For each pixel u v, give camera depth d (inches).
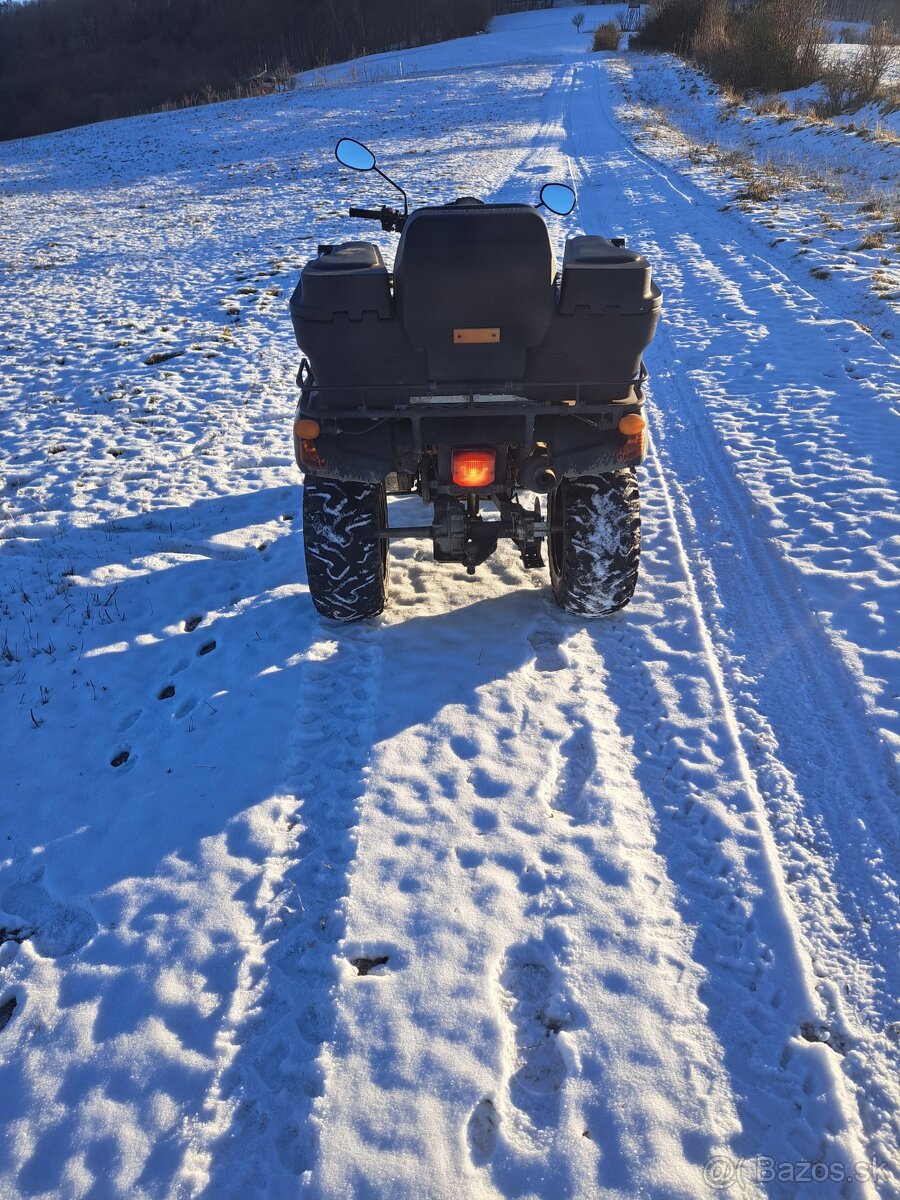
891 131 682.2
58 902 111.8
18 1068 90.7
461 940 100.8
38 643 170.9
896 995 93.0
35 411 304.0
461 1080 86.1
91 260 560.7
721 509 201.8
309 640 161.3
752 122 854.5
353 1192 77.4
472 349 128.1
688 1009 92.1
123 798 128.1
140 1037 93.3
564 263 130.4
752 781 122.3
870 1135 80.5
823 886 106.1
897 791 118.4
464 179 710.5
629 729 134.6
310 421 131.6
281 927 105.3
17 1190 80.2
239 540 205.3
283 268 491.8
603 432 136.9
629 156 755.4
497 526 147.5
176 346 368.2
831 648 147.7
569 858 111.1
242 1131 84.2
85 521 221.0
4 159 1354.6
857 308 324.2
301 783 127.6
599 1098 84.0
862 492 197.6
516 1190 77.4
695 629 157.1
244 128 1282.0
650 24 1836.9
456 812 119.7
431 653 154.9
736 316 335.3
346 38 2837.1
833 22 1888.5
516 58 2082.9
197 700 149.3
